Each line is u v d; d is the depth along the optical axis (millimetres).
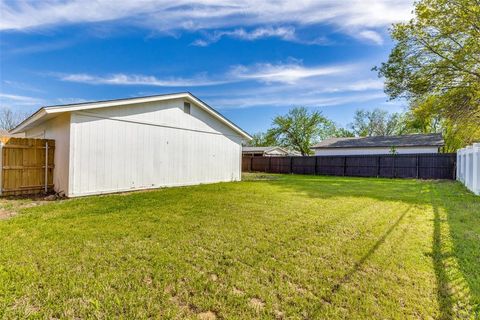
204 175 10500
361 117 34656
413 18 11391
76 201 5895
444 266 2672
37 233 3535
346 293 2162
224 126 11547
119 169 7621
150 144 8469
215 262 2713
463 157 10312
